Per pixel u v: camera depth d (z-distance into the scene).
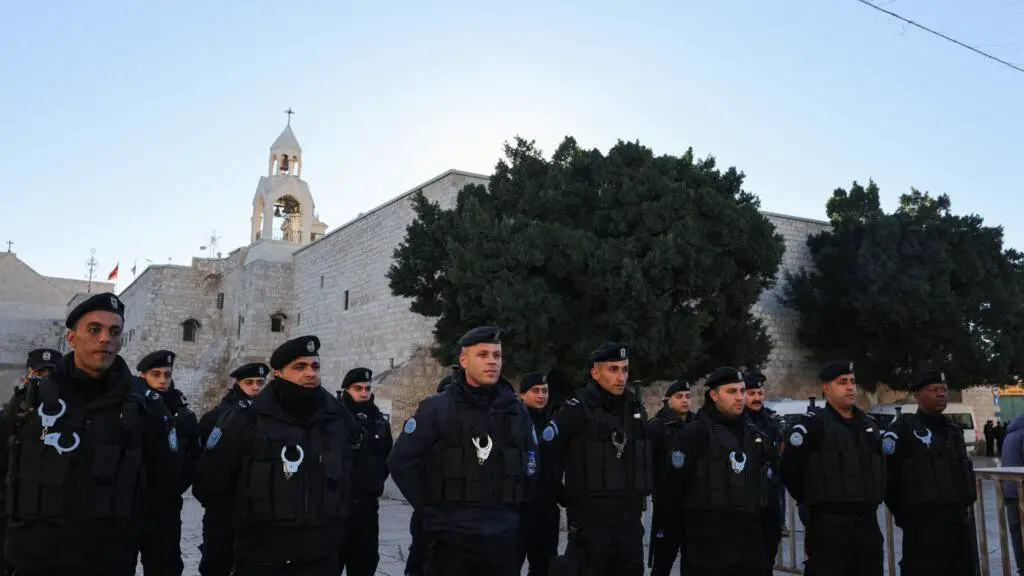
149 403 4.64
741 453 5.98
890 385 30.20
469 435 5.08
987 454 30.89
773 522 8.03
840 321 30.75
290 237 46.84
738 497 5.86
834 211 32.62
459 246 19.80
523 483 5.31
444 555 4.97
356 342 34.00
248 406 4.95
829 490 5.83
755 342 23.48
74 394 4.30
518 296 19.19
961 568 6.21
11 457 4.14
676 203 21.41
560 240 20.36
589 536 5.55
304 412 4.96
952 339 27.91
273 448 4.71
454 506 5.01
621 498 5.61
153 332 47.38
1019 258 30.92
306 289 40.62
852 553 5.81
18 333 58.59
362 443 7.23
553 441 5.66
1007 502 8.20
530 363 19.36
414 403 26.81
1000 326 28.73
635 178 21.98
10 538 4.10
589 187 22.91
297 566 4.64
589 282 20.25
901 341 28.72
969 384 29.06
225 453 4.76
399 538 11.97
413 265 22.05
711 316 22.16
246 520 4.65
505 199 22.44
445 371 27.70
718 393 6.19
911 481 6.30
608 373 5.86
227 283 48.03
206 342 48.62
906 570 6.35
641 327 20.20
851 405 6.13
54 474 4.09
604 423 5.73
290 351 4.93
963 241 28.89
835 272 30.80
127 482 4.32
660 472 6.76
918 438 6.34
